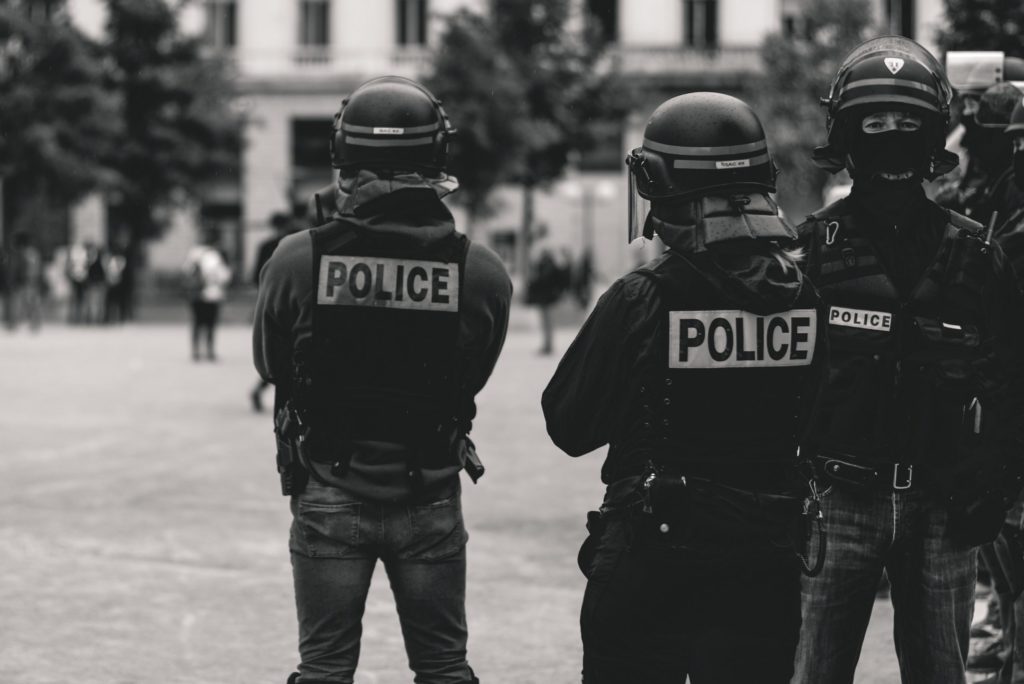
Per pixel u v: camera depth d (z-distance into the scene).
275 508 10.88
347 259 4.27
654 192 3.80
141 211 47.56
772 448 3.74
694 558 3.66
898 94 4.16
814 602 4.30
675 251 3.78
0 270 42.16
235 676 6.62
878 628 7.48
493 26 42.25
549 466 13.12
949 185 7.05
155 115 47.47
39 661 6.84
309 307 4.26
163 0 47.19
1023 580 5.41
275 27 55.12
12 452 13.98
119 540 9.66
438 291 4.31
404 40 55.16
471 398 4.44
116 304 42.41
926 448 4.24
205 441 14.87
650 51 52.28
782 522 3.72
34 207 47.72
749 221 3.75
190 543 9.58
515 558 9.13
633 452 3.78
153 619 7.62
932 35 12.45
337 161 4.39
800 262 4.20
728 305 3.72
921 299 4.24
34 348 30.75
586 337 3.82
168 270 55.31
